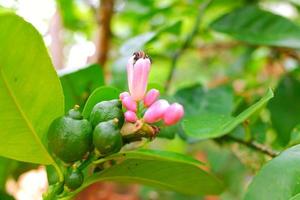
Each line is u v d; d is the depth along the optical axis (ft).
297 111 1.40
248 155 1.25
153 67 2.26
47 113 0.84
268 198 0.84
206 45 1.88
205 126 0.95
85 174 0.97
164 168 0.97
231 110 1.29
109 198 1.95
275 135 1.41
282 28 1.36
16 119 0.83
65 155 0.83
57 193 0.86
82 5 2.05
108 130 0.82
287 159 0.86
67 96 1.16
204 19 1.87
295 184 0.84
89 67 1.13
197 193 1.06
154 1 1.91
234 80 1.82
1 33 0.74
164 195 1.83
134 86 0.86
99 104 0.86
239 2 1.75
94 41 1.67
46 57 0.79
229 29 1.40
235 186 1.69
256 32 1.37
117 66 1.35
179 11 1.88
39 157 0.86
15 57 0.77
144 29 1.97
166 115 0.84
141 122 0.84
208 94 1.33
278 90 1.41
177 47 1.64
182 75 2.39
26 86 0.81
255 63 1.96
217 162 1.71
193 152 1.76
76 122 0.84
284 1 1.91
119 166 0.94
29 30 0.75
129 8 1.91
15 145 0.85
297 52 1.73
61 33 1.77
